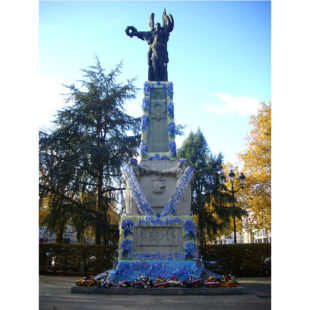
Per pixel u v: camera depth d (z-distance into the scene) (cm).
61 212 1939
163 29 1479
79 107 2203
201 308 655
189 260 980
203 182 2503
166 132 1255
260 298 779
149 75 1412
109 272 1020
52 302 716
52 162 1977
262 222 2722
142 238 1017
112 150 2102
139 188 1089
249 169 2684
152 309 646
